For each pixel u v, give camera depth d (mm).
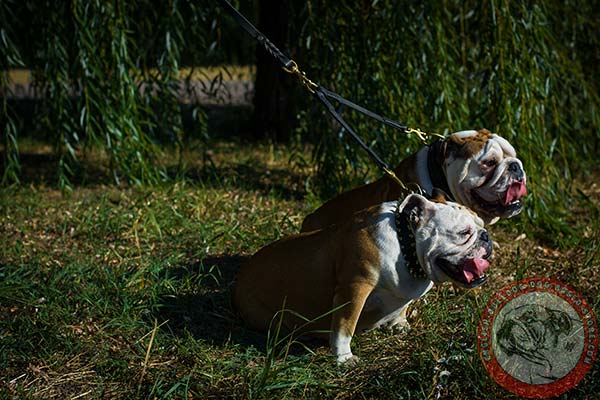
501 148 4234
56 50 5406
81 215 5164
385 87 5320
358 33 5367
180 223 5031
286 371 3756
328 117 5441
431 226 3709
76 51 5402
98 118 5555
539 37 5301
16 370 3854
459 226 3697
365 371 3795
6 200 5402
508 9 5191
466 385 3689
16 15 5699
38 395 3732
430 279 3730
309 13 5344
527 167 5117
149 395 3695
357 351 3912
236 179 5883
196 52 5695
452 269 3697
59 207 5363
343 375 3766
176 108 5668
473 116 5406
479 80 5496
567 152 5758
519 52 5207
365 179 5473
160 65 5508
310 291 3900
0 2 5359
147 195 5410
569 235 4969
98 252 4742
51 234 4996
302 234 4004
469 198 4230
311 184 5652
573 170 5773
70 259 4629
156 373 3816
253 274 4035
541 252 4820
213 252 4742
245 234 4887
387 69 5371
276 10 7090
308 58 5480
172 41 5430
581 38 6254
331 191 5477
